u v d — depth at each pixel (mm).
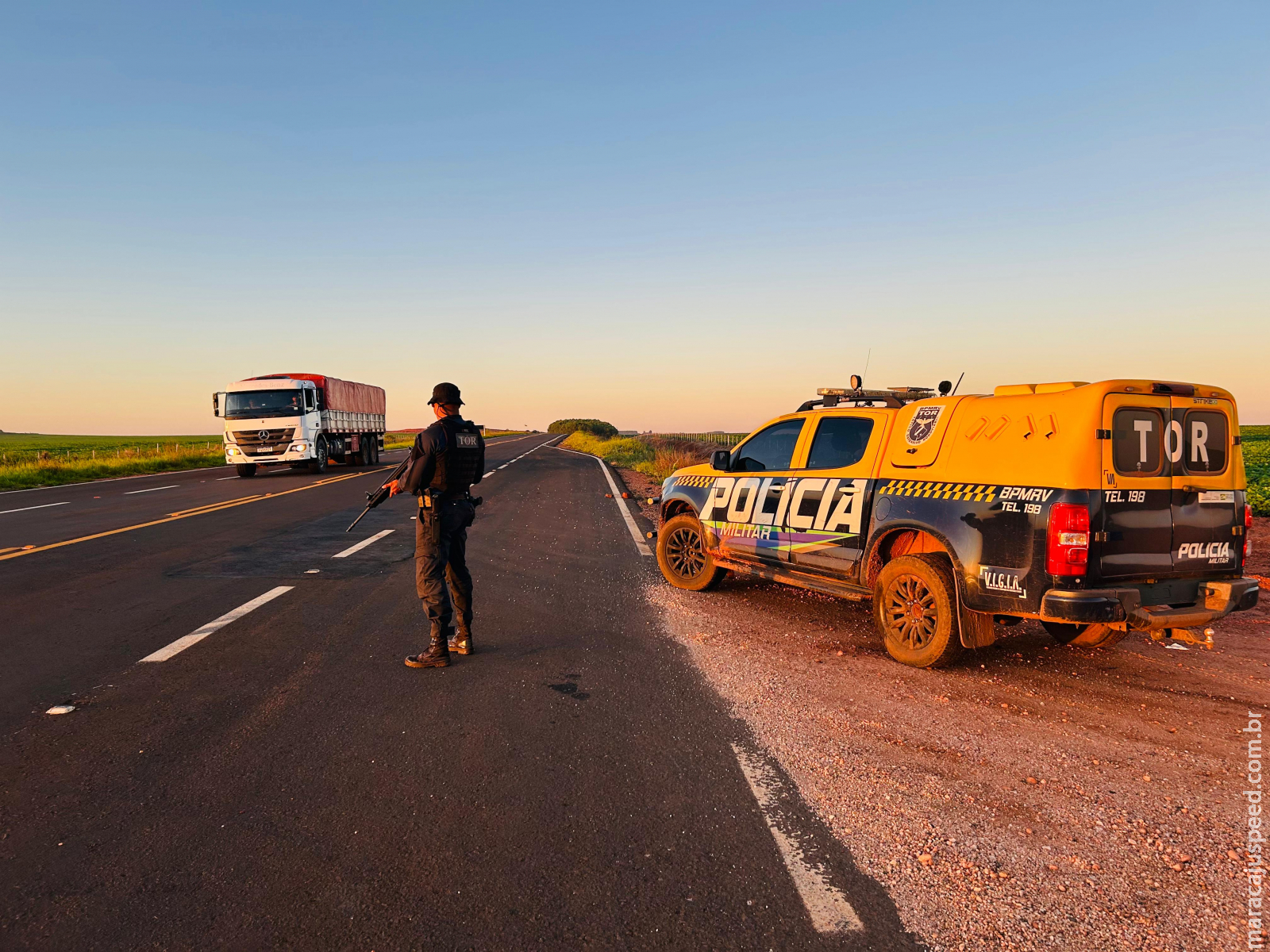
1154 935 2371
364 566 8539
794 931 2375
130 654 5230
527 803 3189
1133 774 3529
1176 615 4484
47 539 10469
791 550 6281
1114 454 4406
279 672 4879
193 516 13391
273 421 23984
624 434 130500
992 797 3285
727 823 3035
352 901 2508
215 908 2469
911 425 5496
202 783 3342
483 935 2340
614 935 2344
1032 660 5316
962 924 2418
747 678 4859
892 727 4062
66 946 2275
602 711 4262
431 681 4750
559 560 9219
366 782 3363
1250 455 24281
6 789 3283
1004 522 4660
